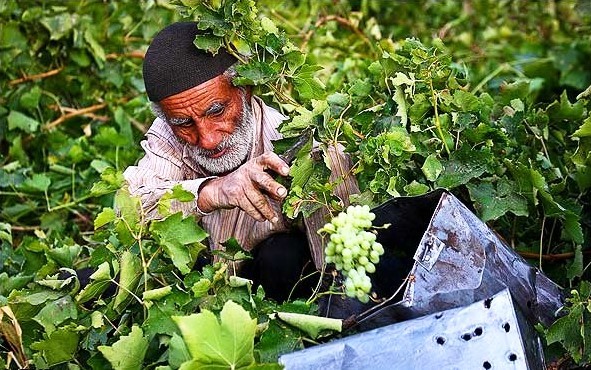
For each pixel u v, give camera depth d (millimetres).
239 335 2271
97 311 2895
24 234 4648
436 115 3166
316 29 5031
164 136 3412
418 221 2840
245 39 3195
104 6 5094
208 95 3119
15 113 4867
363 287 2566
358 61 4770
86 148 4805
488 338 2334
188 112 3133
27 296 2938
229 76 3170
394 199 2785
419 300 2533
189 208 3066
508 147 3352
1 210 4746
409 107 3219
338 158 3113
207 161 3250
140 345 2639
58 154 4957
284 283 3354
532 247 3424
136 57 5328
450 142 3189
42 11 4883
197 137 3209
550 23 6586
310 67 3203
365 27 5434
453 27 6562
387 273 2912
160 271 2912
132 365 2633
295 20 5340
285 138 3094
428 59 3219
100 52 4965
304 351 2346
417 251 2586
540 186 3049
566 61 5695
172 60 3119
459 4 6766
